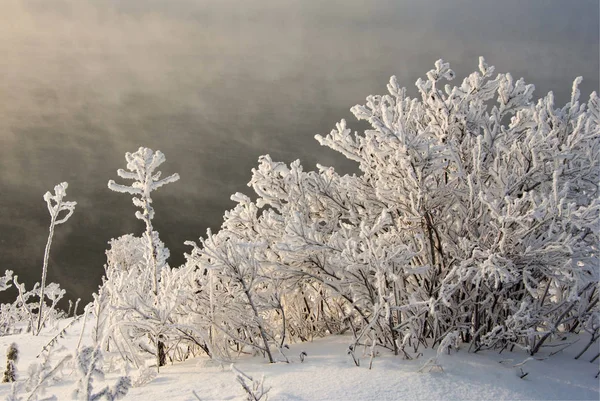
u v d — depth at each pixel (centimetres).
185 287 439
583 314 437
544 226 420
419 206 425
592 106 527
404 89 513
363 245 390
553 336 479
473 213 447
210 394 321
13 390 273
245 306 439
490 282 427
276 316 497
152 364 433
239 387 334
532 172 453
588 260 402
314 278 444
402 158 409
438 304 419
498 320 448
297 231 417
